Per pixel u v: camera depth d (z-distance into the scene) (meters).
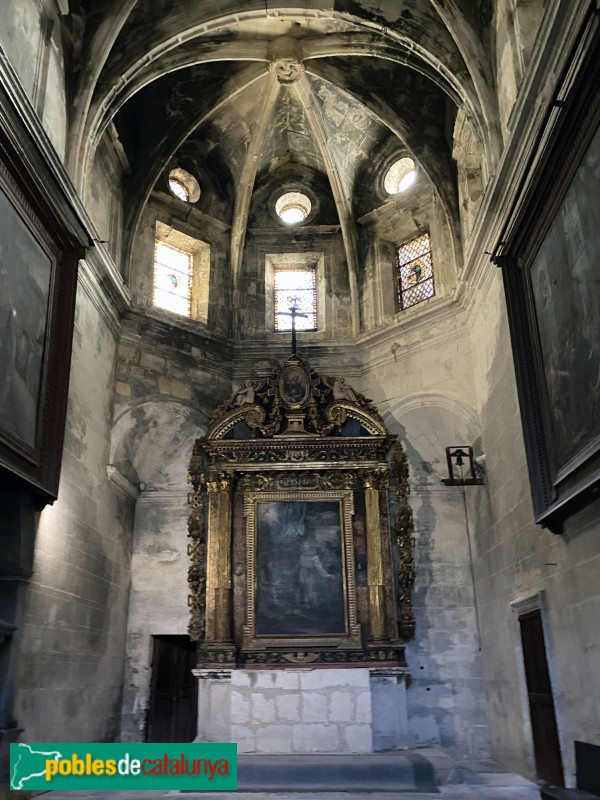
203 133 15.33
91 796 8.74
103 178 12.98
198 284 15.52
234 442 13.12
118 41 11.80
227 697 11.59
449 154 14.12
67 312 9.98
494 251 10.05
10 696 8.38
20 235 8.56
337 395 13.66
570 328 7.83
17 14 9.18
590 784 7.36
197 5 12.16
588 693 7.70
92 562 11.88
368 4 12.22
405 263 15.63
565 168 7.79
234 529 12.89
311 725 10.92
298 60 13.54
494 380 11.69
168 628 14.13
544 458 8.80
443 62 11.90
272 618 12.30
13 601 8.59
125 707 13.56
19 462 8.34
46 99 10.17
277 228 16.31
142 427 13.95
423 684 13.16
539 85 8.67
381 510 12.91
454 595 13.62
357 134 15.51
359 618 12.36
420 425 14.29
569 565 8.28
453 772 9.73
